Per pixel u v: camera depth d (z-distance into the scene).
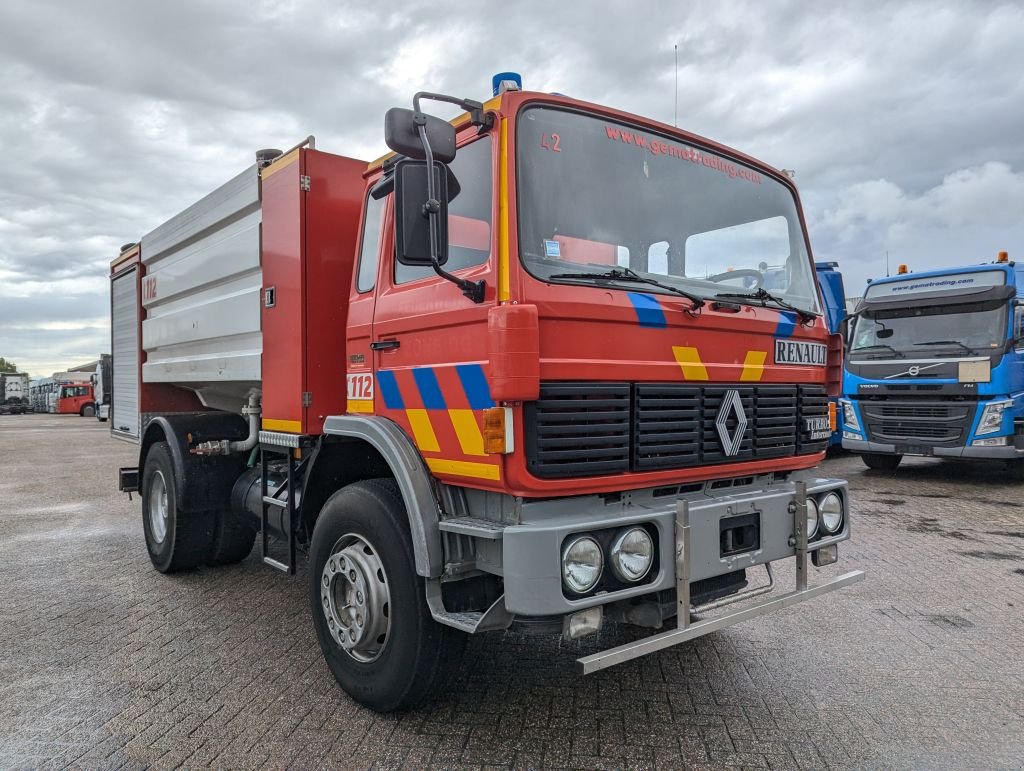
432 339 3.22
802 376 3.84
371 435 3.46
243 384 5.23
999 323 9.38
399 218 2.80
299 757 3.02
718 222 3.73
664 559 2.93
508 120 2.94
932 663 3.96
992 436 9.29
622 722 3.29
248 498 5.23
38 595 5.33
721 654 4.08
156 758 3.03
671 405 3.14
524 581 2.64
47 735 3.24
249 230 4.71
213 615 4.82
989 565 5.91
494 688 3.64
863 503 8.62
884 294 10.61
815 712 3.39
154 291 6.38
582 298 2.89
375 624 3.32
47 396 59.16
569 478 2.84
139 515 8.65
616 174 3.29
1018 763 2.96
